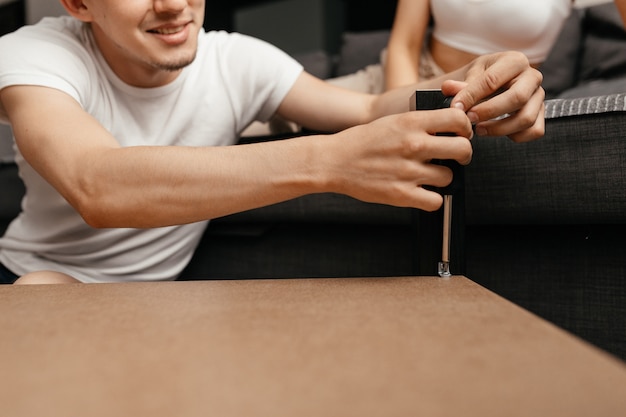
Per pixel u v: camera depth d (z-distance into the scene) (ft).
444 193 2.53
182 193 2.54
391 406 1.26
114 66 3.53
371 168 2.43
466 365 1.56
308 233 3.86
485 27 4.51
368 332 1.81
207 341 1.76
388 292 2.26
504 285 3.40
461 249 2.63
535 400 1.28
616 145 2.98
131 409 1.28
